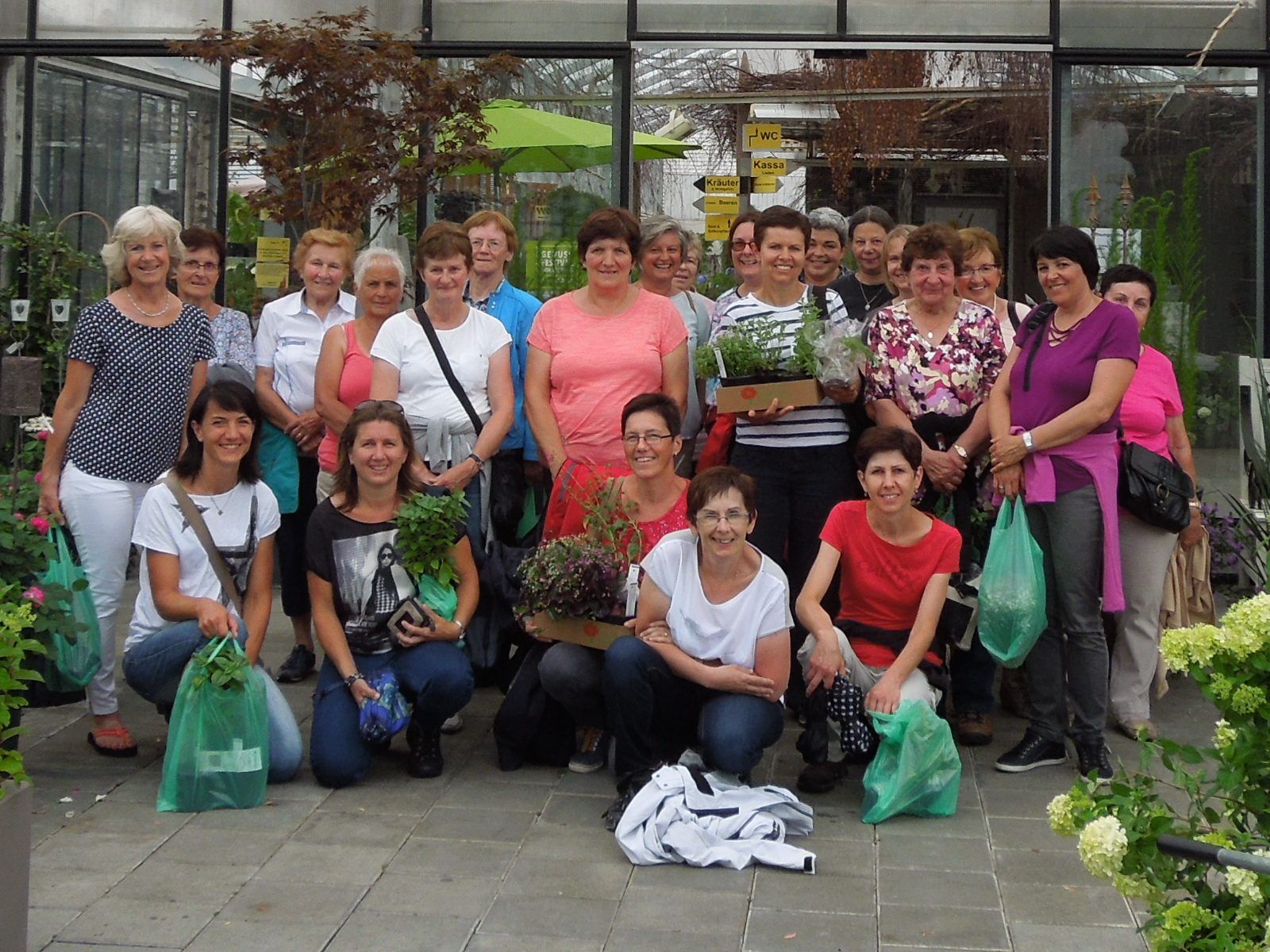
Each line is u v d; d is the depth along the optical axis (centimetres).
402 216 901
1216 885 386
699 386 654
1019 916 418
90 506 557
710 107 1281
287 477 667
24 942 356
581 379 585
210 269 682
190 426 543
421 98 808
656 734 520
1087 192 911
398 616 531
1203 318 906
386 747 556
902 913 420
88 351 558
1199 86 903
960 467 572
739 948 396
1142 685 597
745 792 482
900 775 491
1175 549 614
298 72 803
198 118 920
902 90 1230
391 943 398
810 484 584
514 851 466
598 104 914
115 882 437
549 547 523
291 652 716
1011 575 523
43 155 938
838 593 574
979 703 589
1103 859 314
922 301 589
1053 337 547
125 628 764
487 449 596
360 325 647
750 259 628
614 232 583
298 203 818
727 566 497
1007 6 901
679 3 908
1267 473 760
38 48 928
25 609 392
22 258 918
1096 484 534
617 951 394
